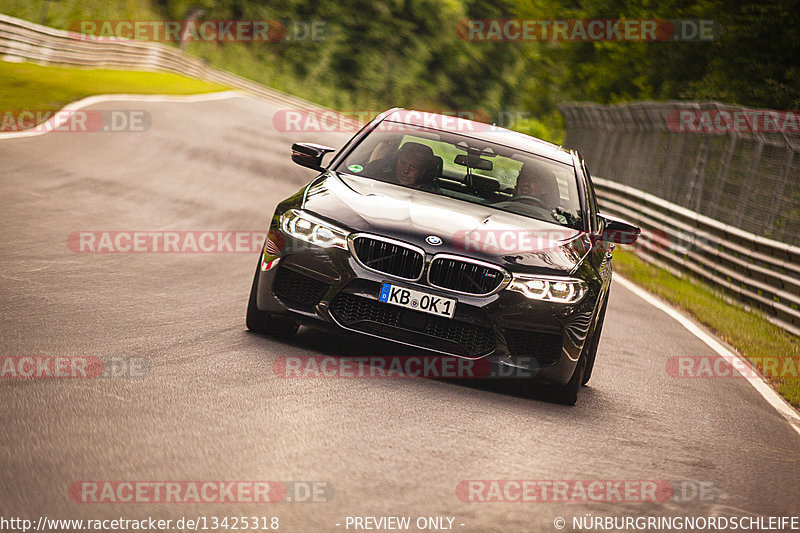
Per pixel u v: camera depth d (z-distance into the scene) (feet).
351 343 77.30
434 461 51.52
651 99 421.59
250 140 267.59
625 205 230.07
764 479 60.39
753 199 178.50
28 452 43.21
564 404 71.92
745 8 374.43
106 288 85.76
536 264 70.28
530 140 91.56
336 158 83.66
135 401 53.47
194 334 72.64
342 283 69.26
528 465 53.83
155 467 44.06
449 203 76.89
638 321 123.03
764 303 149.28
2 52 332.80
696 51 411.13
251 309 74.54
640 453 61.05
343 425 55.26
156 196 153.89
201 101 358.84
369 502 43.62
